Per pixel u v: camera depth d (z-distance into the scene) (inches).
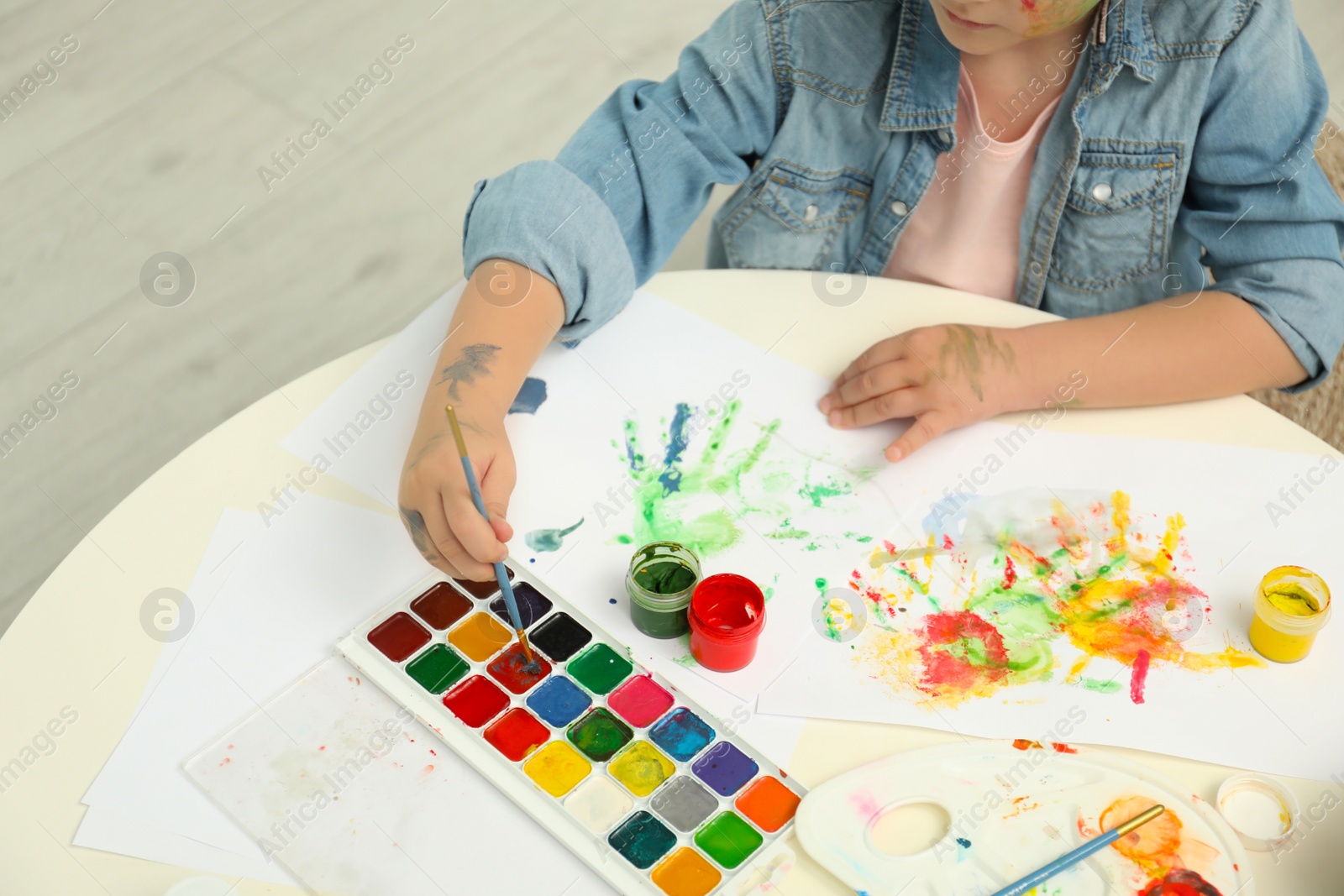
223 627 38.6
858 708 36.8
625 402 45.8
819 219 56.6
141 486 42.5
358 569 40.4
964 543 41.4
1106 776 34.8
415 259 91.4
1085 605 39.5
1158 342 46.3
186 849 33.4
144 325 88.0
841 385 46.2
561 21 108.3
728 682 37.5
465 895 32.6
